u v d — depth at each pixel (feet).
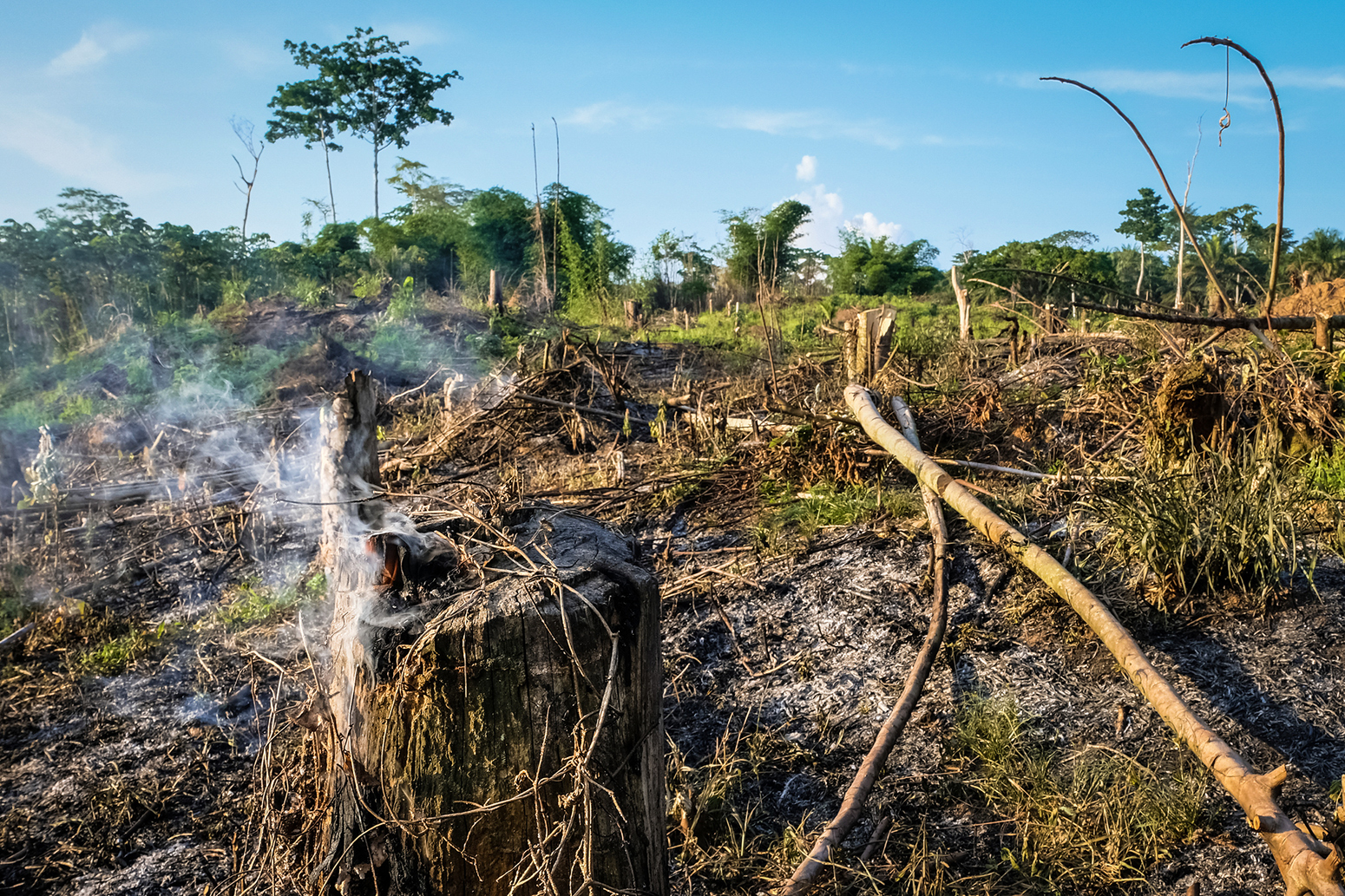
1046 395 18.70
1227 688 9.69
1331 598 10.79
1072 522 12.46
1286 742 8.91
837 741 10.21
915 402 19.48
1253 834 8.04
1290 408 14.67
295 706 8.41
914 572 12.76
